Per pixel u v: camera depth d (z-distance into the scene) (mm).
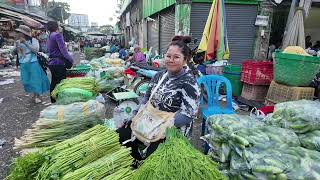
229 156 1990
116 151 2068
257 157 1711
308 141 1997
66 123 2639
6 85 9016
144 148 2641
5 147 4051
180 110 2498
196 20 7949
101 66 8102
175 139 1686
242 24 8148
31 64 6176
